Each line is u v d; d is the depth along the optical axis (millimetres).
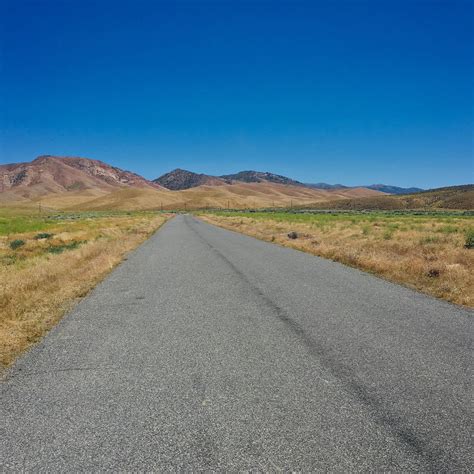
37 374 4309
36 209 181250
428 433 3096
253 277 10102
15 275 9859
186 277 10273
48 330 5941
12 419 3389
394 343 5148
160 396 3750
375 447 2912
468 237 15344
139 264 12766
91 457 2852
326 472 2652
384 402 3588
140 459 2814
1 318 6426
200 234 27844
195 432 3137
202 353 4871
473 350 4891
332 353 4816
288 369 4340
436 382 3996
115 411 3484
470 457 2803
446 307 7004
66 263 12055
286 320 6246
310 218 52969
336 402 3590
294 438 3035
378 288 8648
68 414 3447
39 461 2820
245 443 2979
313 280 9625
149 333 5703
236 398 3688
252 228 33000
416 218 51844
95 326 6074
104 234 25469
